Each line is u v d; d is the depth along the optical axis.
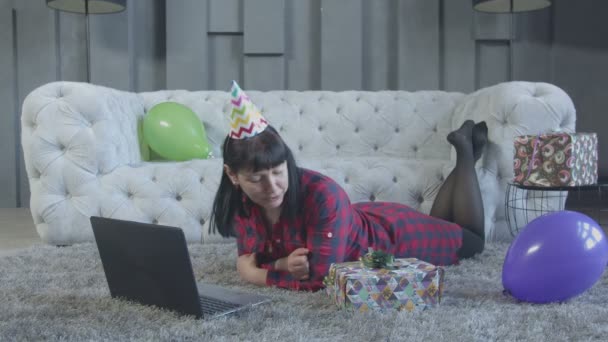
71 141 2.80
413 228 2.06
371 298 1.51
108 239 1.60
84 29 4.91
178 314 1.46
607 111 4.90
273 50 4.79
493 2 4.45
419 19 4.81
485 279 1.94
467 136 2.52
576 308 1.55
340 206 1.72
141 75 4.94
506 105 2.80
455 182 2.46
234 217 1.83
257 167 1.48
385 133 3.44
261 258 1.89
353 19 4.80
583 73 4.90
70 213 2.80
